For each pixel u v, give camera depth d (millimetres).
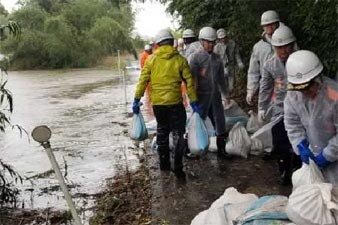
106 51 36000
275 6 7031
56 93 15898
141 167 5828
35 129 3076
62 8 36812
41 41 33031
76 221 3174
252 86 5270
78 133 8555
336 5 5379
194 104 5211
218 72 5621
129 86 17000
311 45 6047
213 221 2857
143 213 4359
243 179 5027
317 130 3023
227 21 9367
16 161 6898
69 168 6266
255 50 5184
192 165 5602
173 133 5109
